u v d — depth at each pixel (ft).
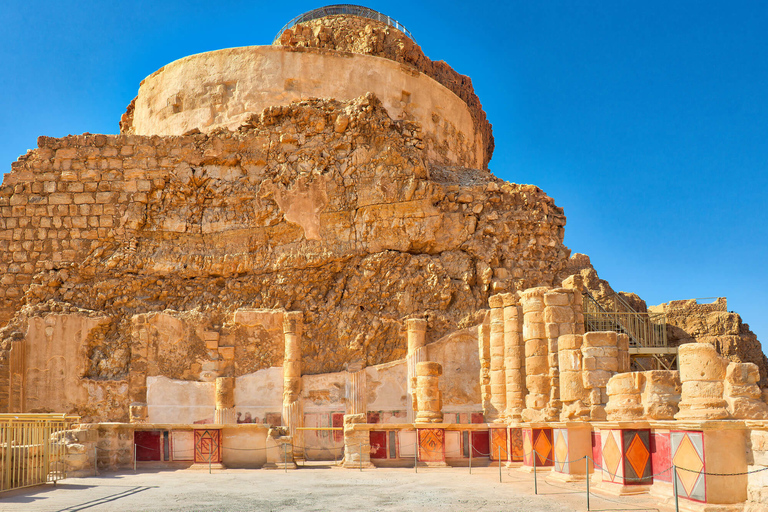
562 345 65.05
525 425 66.54
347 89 112.47
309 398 90.53
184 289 98.58
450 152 122.83
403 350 91.86
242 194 100.27
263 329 93.15
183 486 56.34
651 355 89.45
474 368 89.25
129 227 100.22
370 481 59.16
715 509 37.70
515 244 98.48
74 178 102.22
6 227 101.19
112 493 51.78
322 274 96.68
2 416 55.06
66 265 99.60
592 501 44.52
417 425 75.00
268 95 110.32
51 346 93.30
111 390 92.12
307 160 100.07
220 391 90.07
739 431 38.78
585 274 109.29
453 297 94.68
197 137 103.24
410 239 96.22
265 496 49.29
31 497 49.60
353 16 130.21
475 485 54.95
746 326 110.93
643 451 46.62
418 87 118.52
